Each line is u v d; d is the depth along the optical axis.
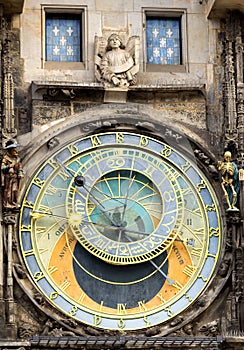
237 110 37.59
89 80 37.81
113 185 37.06
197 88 37.72
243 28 38.38
